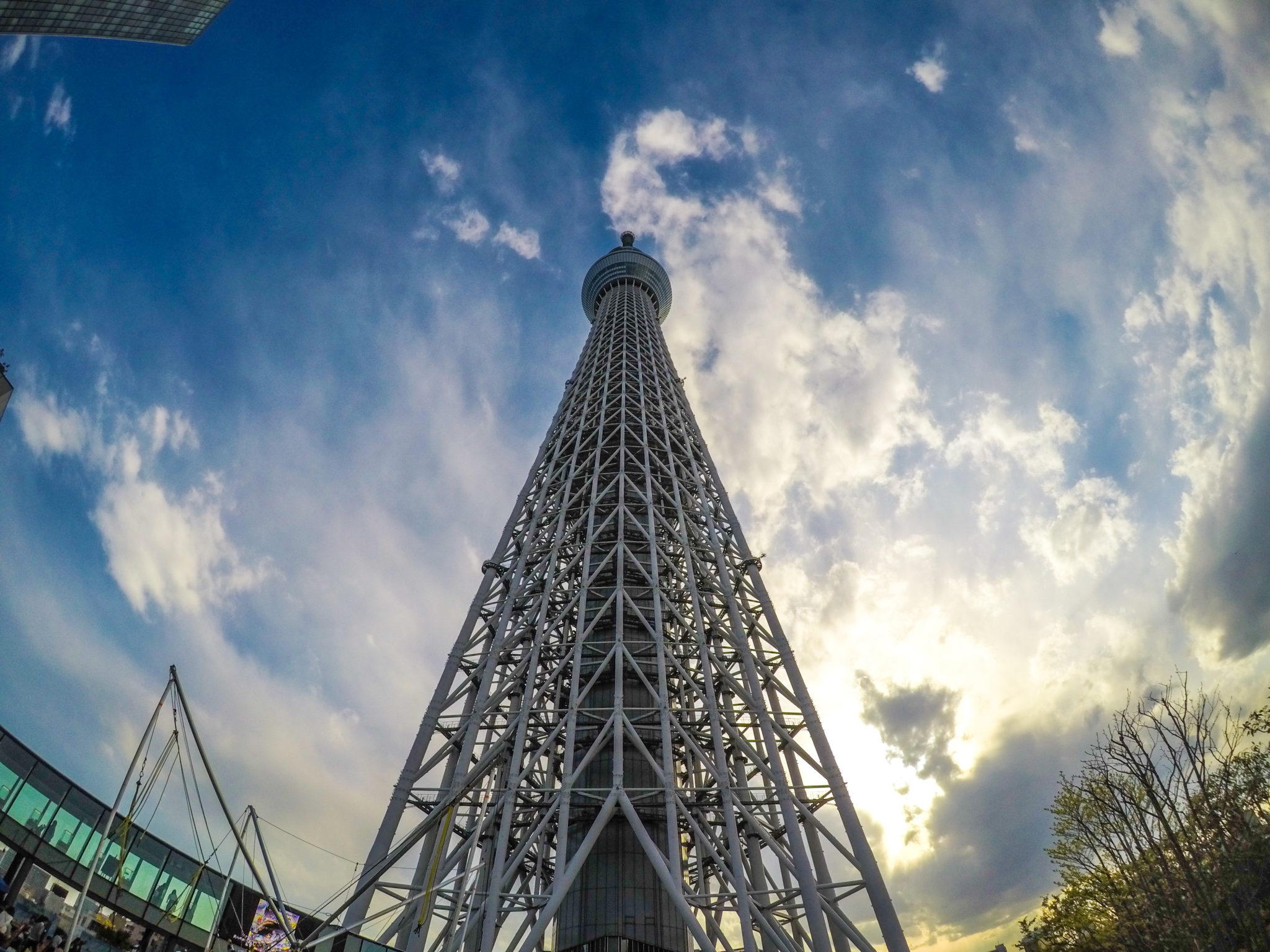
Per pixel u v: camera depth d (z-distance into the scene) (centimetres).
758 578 6006
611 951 3878
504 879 3788
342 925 3838
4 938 2981
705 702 4803
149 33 8106
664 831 4447
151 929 3731
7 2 6838
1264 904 3009
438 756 4797
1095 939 4059
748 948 3509
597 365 9206
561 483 6831
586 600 5444
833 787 4438
